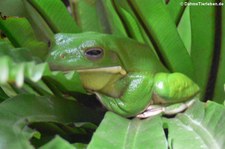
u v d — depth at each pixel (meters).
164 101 0.47
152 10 0.46
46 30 0.49
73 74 0.42
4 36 0.46
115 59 0.47
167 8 0.47
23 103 0.42
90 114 0.46
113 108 0.47
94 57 0.46
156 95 0.47
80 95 0.47
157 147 0.41
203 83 0.50
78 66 0.46
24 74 0.36
